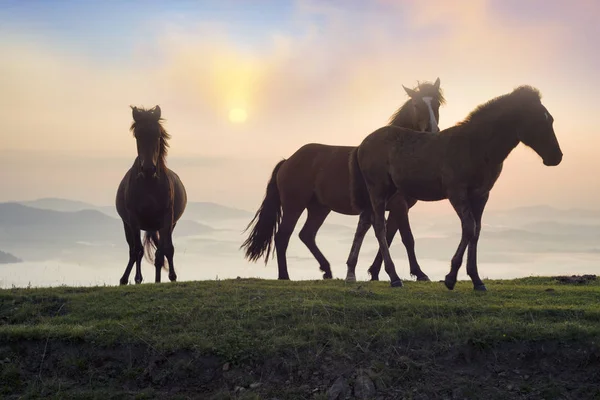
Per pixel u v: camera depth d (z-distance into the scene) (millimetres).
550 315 9617
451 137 11523
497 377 8492
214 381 8883
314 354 8961
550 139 11078
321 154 15203
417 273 13984
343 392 8406
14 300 11266
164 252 15234
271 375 8836
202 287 11914
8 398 8852
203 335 9508
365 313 9922
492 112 11289
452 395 8281
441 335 9078
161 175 14938
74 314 10609
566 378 8336
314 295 10883
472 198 11555
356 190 12859
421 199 12094
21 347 9562
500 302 10391
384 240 12391
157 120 14648
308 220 15883
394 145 12156
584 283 13273
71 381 9102
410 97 14234
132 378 9078
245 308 10305
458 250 11461
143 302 10992
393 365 8742
